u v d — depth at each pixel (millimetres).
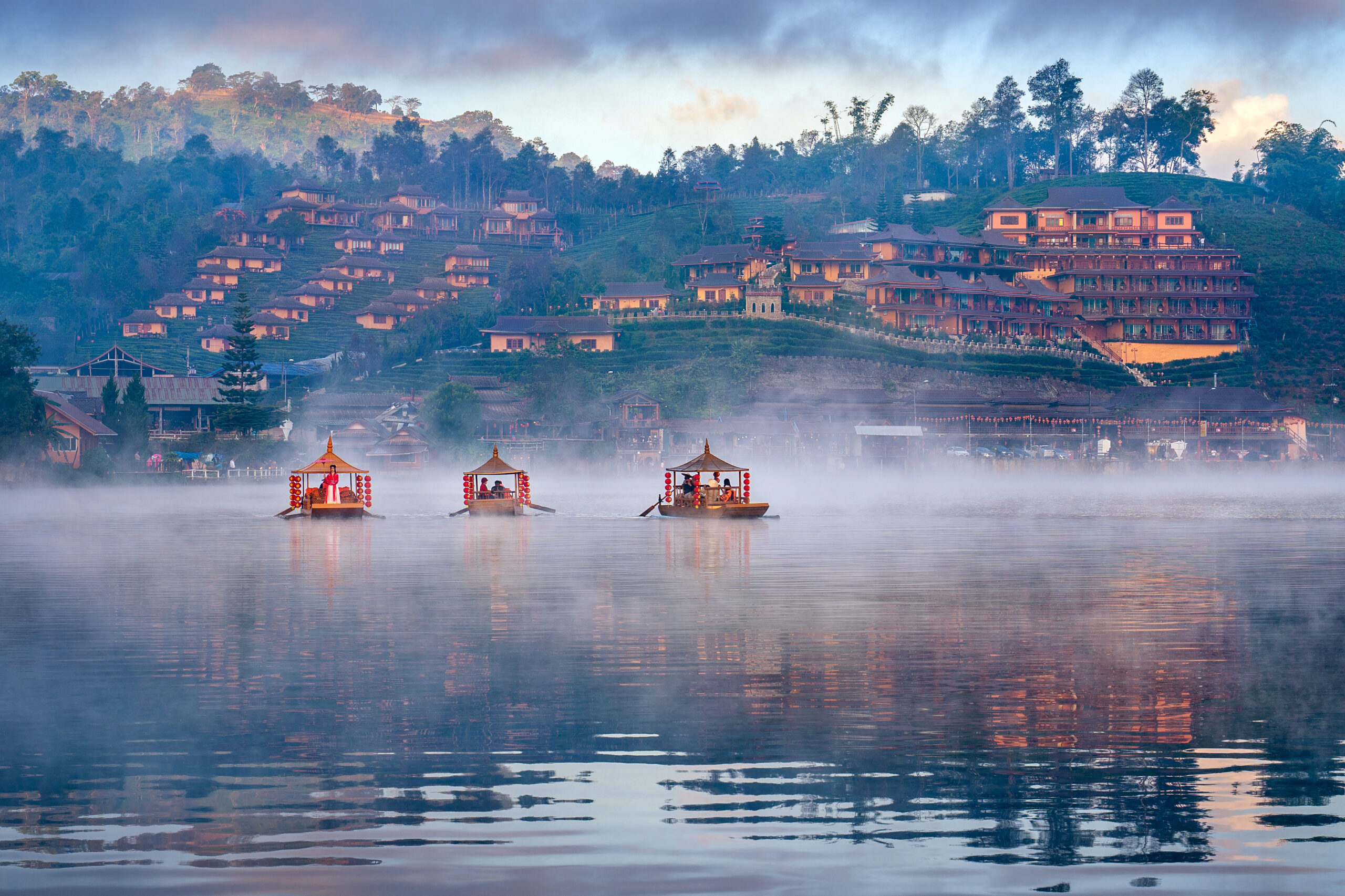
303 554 72938
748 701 30234
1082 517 114625
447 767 24375
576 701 30234
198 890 17734
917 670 34250
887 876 18328
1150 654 36844
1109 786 23062
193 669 34375
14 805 21922
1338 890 17828
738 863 18859
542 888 17766
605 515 118875
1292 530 95375
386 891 17672
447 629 41625
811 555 72062
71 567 64000
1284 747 25859
